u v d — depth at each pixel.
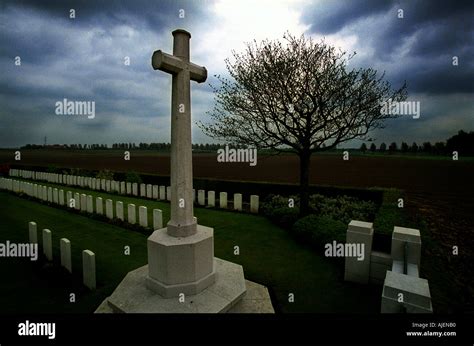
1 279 4.49
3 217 8.65
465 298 3.33
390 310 2.68
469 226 7.14
